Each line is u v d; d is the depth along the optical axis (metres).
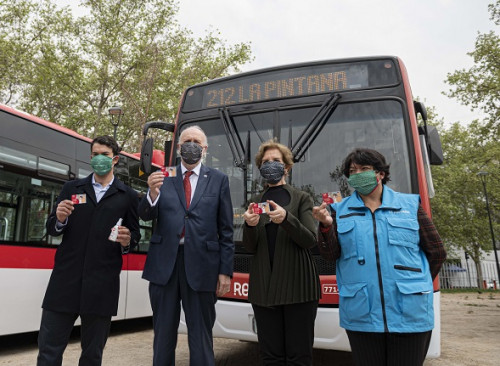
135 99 22.17
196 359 2.96
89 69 22.05
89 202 3.25
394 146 4.49
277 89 5.14
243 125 5.10
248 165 4.85
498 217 33.59
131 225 3.39
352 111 4.75
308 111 4.90
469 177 31.14
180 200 3.20
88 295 3.05
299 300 2.96
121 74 21.23
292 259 3.06
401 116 4.60
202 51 22.83
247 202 4.69
